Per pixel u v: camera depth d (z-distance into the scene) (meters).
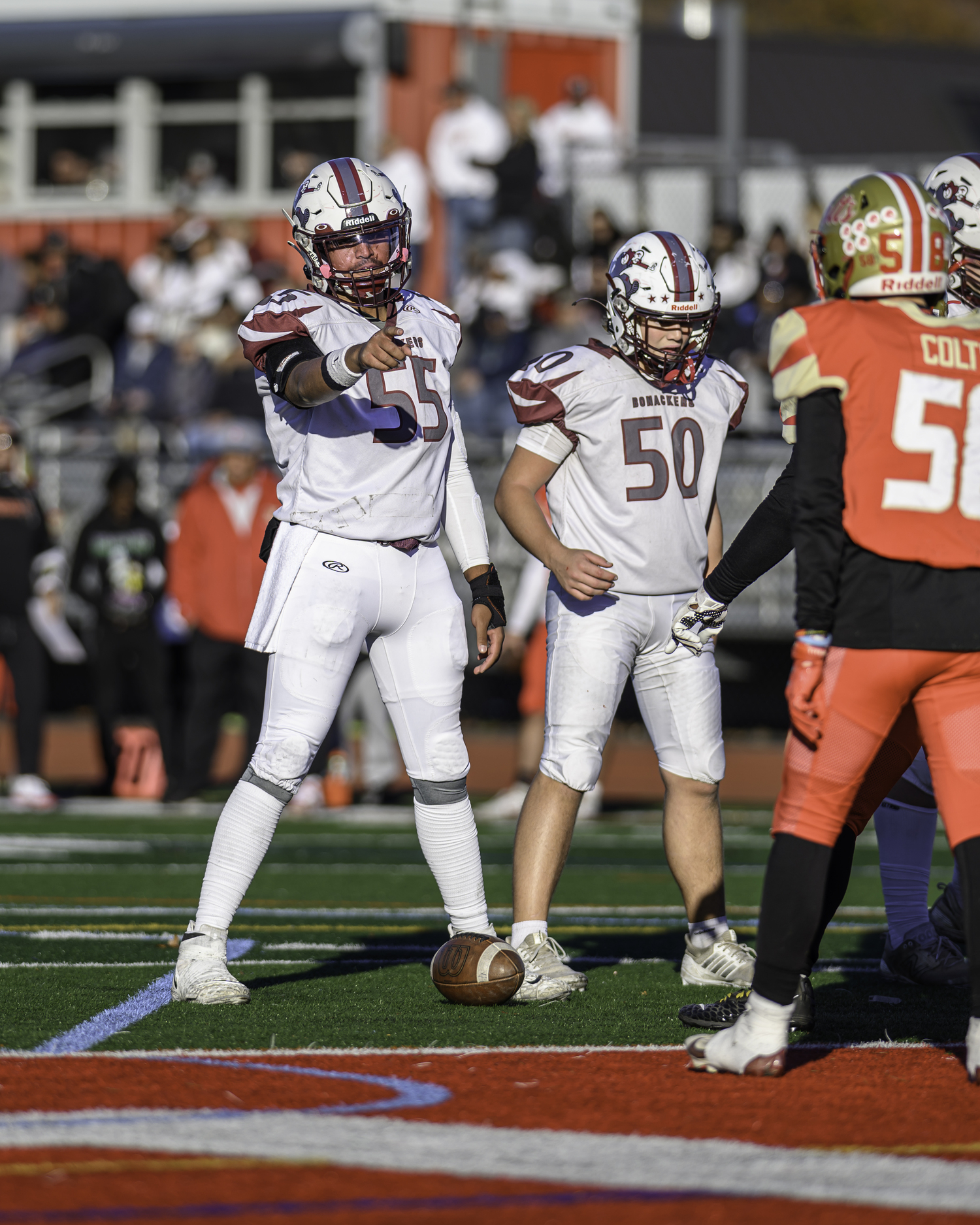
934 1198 10.51
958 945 19.39
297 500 17.34
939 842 36.72
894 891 19.44
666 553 18.00
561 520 18.34
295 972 19.39
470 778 46.12
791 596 46.81
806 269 50.47
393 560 17.33
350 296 17.36
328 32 64.31
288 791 17.36
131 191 68.19
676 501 18.03
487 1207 10.30
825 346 13.33
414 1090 13.28
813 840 13.67
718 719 18.58
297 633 17.17
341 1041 15.31
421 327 17.73
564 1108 12.76
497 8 65.81
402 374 17.27
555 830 18.27
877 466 13.29
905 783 19.22
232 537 40.16
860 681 13.38
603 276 53.94
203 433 51.12
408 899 27.19
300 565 17.22
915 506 13.30
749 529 15.82
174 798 41.72
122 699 52.81
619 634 18.09
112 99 68.19
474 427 52.94
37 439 52.44
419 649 17.61
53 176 69.19
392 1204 10.34
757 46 80.62
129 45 66.94
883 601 13.28
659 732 18.58
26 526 40.94
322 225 17.12
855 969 20.34
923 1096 13.28
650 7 120.38
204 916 17.34
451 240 60.69
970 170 18.30
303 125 66.12
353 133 65.44
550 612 18.55
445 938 22.52
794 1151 11.57
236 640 40.38
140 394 56.41
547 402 17.94
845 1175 11.02
